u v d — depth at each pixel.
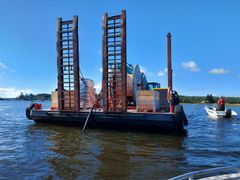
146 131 19.72
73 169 10.18
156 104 20.81
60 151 13.20
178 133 19.28
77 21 21.16
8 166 10.55
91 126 21.23
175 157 12.26
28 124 24.81
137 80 25.39
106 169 10.20
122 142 15.70
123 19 19.62
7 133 19.20
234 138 18.19
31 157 11.98
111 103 20.67
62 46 21.78
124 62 19.64
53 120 22.61
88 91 24.72
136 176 9.42
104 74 20.36
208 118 36.94
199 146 14.99
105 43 20.25
